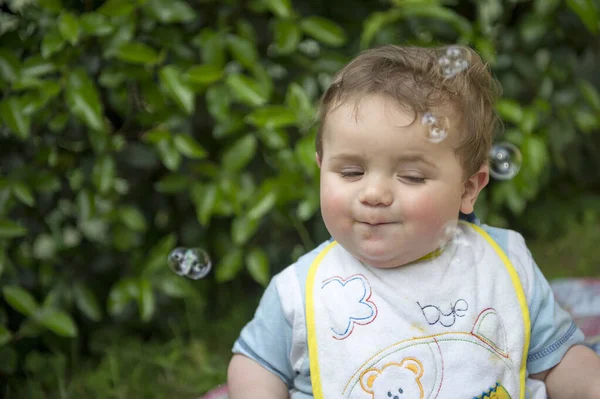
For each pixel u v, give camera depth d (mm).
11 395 1998
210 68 1986
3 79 1840
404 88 1091
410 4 2176
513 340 1170
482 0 2467
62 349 2154
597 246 2852
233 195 2078
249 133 2229
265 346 1233
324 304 1183
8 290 1871
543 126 2547
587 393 1189
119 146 2012
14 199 1939
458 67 1134
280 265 2424
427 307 1149
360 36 2373
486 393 1115
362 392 1122
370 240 1118
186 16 1962
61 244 2135
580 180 3127
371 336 1142
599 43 2600
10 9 1990
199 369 2096
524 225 2988
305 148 1998
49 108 1955
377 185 1085
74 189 2127
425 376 1114
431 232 1116
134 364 2125
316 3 2342
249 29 2117
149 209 2342
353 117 1094
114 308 2047
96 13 1877
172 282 2102
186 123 2131
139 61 1894
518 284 1215
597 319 1852
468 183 1201
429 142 1078
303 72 2260
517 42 2510
